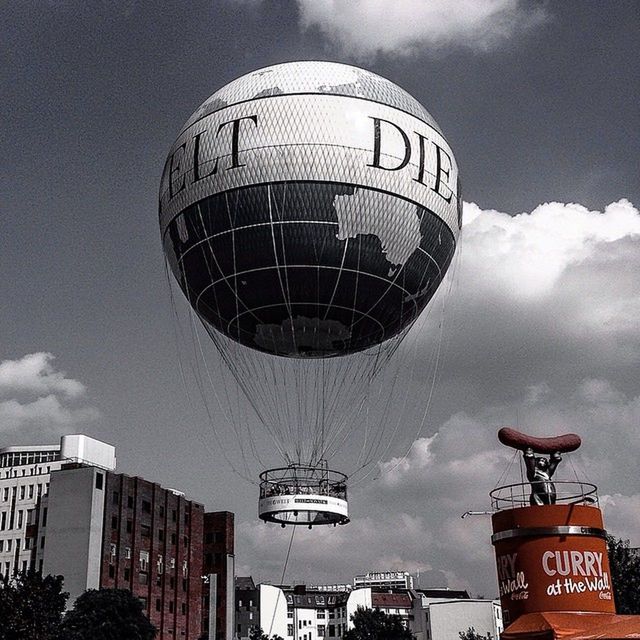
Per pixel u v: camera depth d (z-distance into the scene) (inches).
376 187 1558.8
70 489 4362.7
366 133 1558.8
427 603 7091.5
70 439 5167.3
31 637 2511.1
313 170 1533.0
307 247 1568.7
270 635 6668.3
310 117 1547.7
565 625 869.2
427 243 1667.1
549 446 979.3
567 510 933.8
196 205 1606.8
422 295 1779.0
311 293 1641.2
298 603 7244.1
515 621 919.0
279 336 1798.7
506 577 951.6
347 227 1565.0
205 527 5393.7
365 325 1764.3
